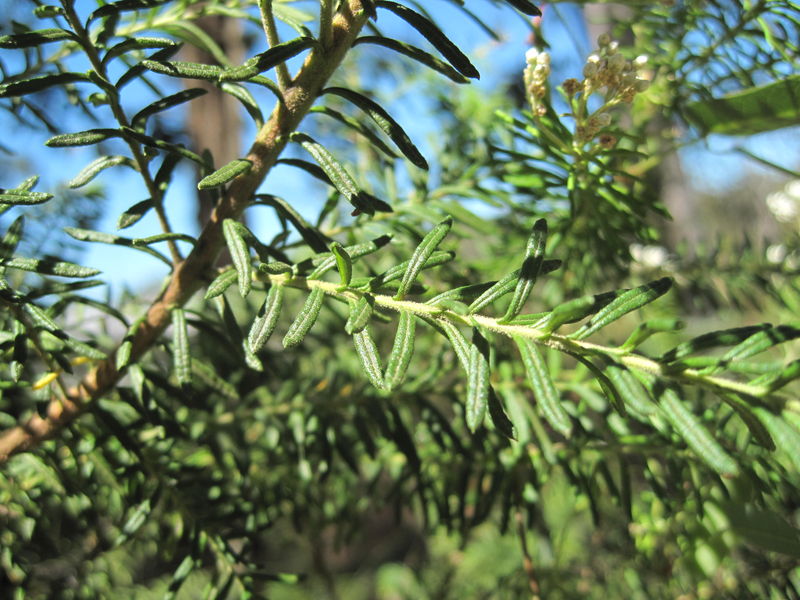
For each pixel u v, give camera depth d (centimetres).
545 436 16
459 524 19
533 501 18
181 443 21
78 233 12
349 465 18
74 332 21
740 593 18
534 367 8
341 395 18
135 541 18
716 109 15
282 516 22
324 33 10
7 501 14
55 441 15
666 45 17
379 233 17
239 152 30
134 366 13
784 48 14
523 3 10
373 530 41
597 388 17
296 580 15
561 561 24
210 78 11
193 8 18
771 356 23
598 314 9
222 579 15
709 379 8
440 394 18
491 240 22
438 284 19
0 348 13
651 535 20
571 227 17
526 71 13
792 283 21
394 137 11
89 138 11
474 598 25
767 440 8
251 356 12
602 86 13
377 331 24
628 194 15
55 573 19
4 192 10
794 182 29
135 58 16
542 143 15
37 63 15
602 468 17
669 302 24
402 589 29
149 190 12
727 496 14
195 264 12
